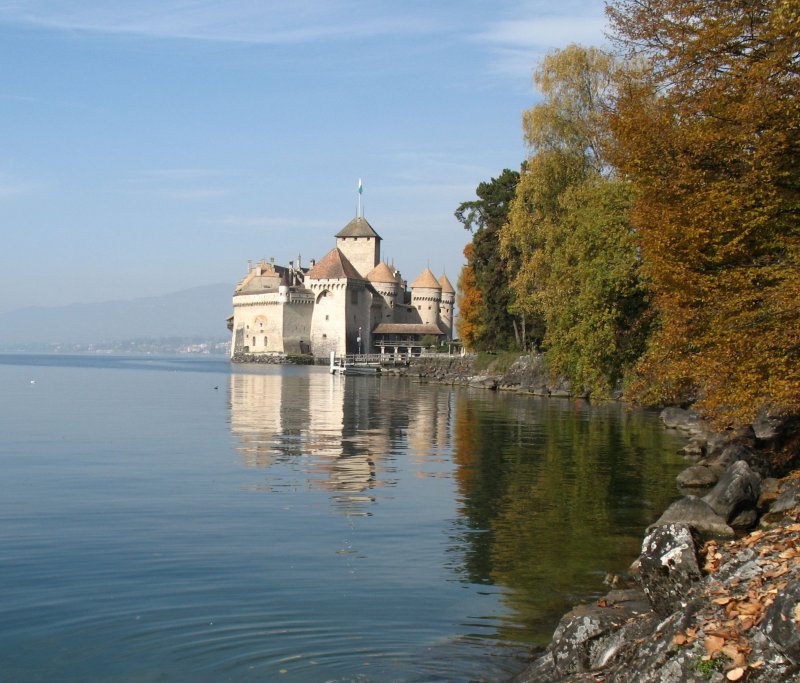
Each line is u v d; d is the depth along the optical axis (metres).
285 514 19.08
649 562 9.95
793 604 7.33
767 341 16.59
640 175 19.94
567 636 9.63
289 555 15.42
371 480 23.97
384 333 163.50
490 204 93.25
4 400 60.78
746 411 17.23
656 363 21.39
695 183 18.75
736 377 17.61
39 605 12.44
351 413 49.72
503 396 68.19
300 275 183.25
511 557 15.40
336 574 14.22
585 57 47.31
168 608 12.35
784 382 16.11
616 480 24.02
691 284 18.55
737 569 9.09
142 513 19.08
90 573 14.12
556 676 9.31
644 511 19.61
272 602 12.68
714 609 8.30
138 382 93.81
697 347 20.39
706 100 18.28
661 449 31.48
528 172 49.09
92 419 44.94
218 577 13.96
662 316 24.23
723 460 24.20
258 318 173.75
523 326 82.44
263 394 70.50
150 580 13.74
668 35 19.28
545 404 58.06
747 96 17.62
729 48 18.58
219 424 42.19
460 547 16.11
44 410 51.44
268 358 167.12
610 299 31.80
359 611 12.30
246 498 21.00
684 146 18.92
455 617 12.08
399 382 95.94
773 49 17.39
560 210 46.81
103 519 18.41
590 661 9.27
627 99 20.33
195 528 17.56
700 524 16.00
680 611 8.50
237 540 16.55
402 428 40.12
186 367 162.25
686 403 44.75
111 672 10.08
